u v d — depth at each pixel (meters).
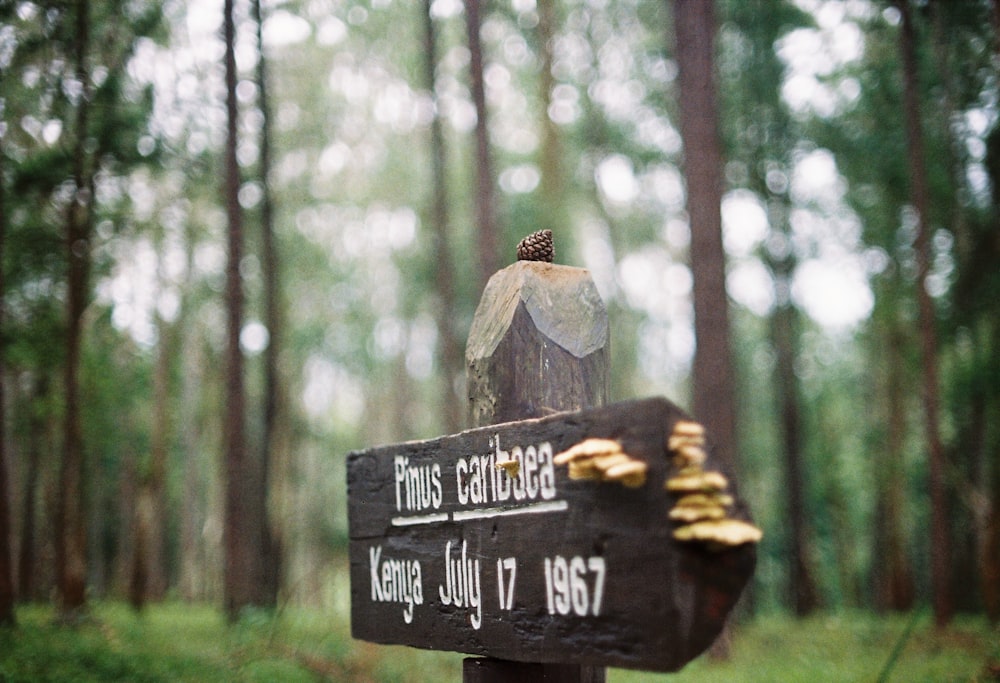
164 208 22.89
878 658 13.46
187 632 16.34
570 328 3.86
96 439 23.34
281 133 29.34
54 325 18.00
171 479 38.88
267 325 20.98
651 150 30.22
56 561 18.22
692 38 15.66
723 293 15.27
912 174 17.92
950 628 16.81
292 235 31.30
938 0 18.73
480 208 18.62
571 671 3.84
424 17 22.33
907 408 28.62
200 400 35.25
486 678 3.74
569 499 3.19
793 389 26.62
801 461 29.08
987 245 20.66
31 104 15.14
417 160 34.97
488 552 3.57
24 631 13.13
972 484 21.34
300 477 41.62
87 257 16.58
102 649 12.20
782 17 25.31
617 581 2.96
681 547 2.76
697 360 15.22
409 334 37.12
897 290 24.95
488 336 3.91
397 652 14.15
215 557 36.09
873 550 31.55
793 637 17.78
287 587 33.97
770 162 26.62
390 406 45.62
